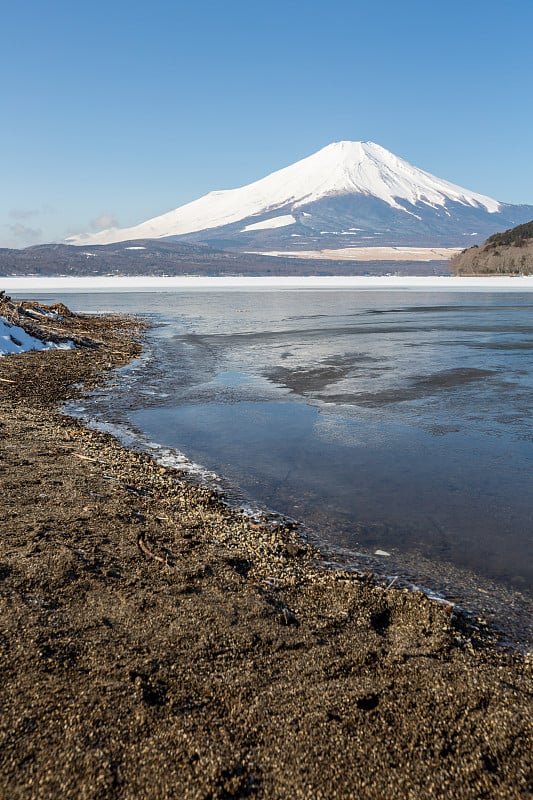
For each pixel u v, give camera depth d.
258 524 7.73
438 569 6.69
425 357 23.17
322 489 9.17
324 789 3.39
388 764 3.57
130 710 3.86
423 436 12.19
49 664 4.25
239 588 5.69
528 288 87.44
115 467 9.55
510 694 4.27
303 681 4.29
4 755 3.47
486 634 5.36
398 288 90.31
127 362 22.22
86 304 55.94
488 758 3.66
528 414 13.98
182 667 4.34
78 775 3.37
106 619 4.90
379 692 4.20
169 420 13.59
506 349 25.23
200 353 24.72
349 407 14.88
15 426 11.81
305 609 5.46
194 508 8.06
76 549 6.08
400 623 5.38
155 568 5.89
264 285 105.75
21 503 7.33
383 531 7.70
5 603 4.97
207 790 3.32
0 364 20.36
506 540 7.47
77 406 14.93
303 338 29.59
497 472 10.00
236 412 14.39
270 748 3.64
